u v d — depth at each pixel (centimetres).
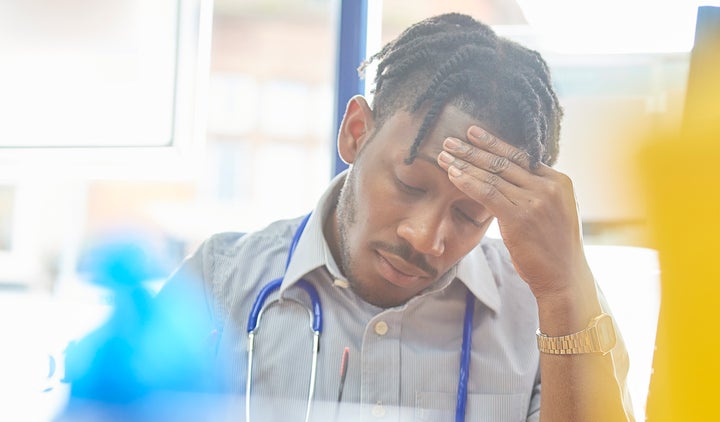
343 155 107
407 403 107
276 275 116
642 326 136
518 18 159
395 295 106
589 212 155
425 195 96
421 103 96
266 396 108
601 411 94
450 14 109
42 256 254
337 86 150
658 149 88
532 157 95
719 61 87
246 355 111
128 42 172
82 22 173
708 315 84
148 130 172
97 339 114
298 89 288
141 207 260
